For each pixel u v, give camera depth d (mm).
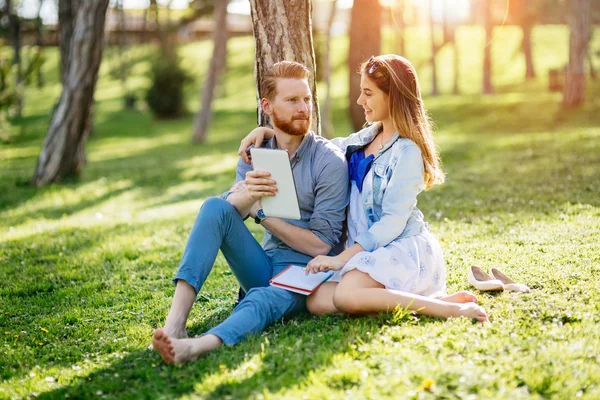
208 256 3227
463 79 33688
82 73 12594
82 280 5223
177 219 7863
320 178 3502
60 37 16094
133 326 3859
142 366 3000
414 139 3396
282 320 3336
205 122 22312
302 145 3553
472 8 47906
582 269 4055
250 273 3504
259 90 4316
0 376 3170
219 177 13383
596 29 38656
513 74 33500
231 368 2777
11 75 19531
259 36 4250
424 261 3385
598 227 5215
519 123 18531
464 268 4410
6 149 22266
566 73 18984
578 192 7031
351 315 3322
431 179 3471
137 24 50094
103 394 2723
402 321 3162
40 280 5242
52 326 3980
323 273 3455
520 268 4227
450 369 2555
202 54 46406
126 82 41969
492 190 7879
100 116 31922
